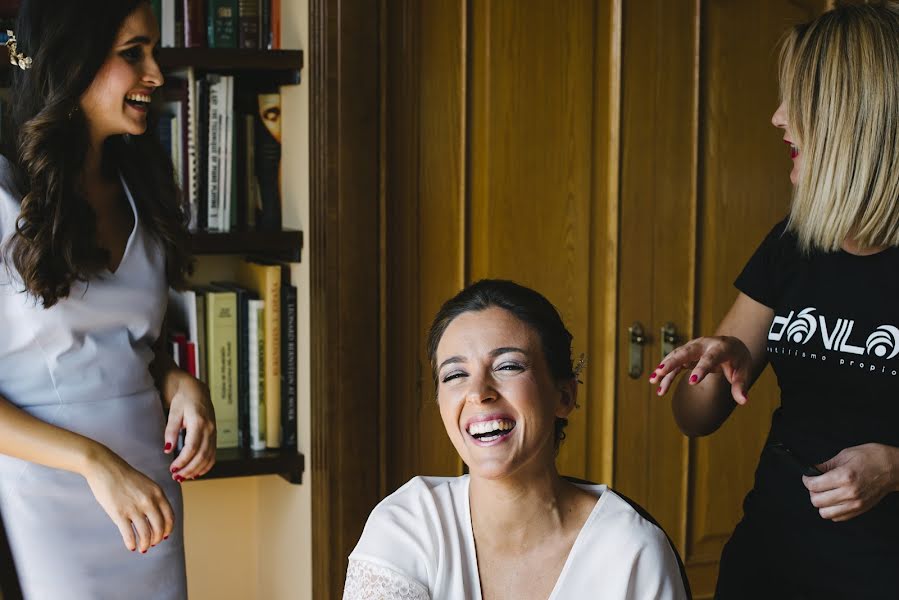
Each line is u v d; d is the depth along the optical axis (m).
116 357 1.95
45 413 1.90
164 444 2.05
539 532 1.55
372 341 2.86
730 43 3.21
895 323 1.77
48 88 1.85
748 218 3.30
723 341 1.89
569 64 3.05
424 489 1.61
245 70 2.92
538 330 1.54
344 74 2.74
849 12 1.81
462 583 1.53
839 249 1.85
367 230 2.82
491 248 3.03
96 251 1.90
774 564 1.90
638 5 3.10
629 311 3.19
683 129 3.18
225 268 3.10
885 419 1.79
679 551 3.33
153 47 1.95
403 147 2.90
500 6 2.96
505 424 1.51
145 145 2.08
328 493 2.84
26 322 1.86
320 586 2.87
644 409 3.24
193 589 3.20
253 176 2.89
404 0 2.85
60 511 1.91
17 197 1.86
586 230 3.12
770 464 1.93
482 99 2.98
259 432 2.89
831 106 1.76
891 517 1.79
